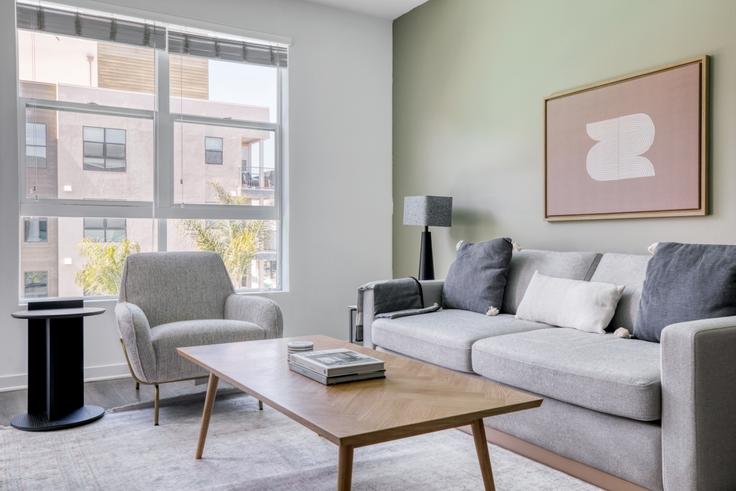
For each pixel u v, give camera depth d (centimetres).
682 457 187
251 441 267
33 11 375
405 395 185
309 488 217
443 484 219
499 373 254
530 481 221
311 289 474
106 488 217
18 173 368
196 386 370
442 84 458
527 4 385
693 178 288
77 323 312
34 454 251
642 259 287
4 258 363
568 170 353
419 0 469
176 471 233
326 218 480
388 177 509
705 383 186
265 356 242
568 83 357
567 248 359
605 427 212
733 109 274
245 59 448
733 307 228
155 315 344
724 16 277
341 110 488
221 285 371
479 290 346
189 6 422
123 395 348
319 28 477
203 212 437
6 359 364
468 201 434
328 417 162
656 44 307
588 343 248
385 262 507
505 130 402
